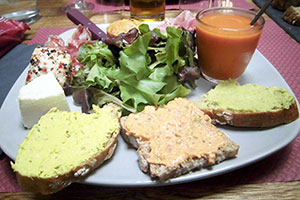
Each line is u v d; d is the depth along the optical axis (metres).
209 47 1.23
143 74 1.16
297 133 0.98
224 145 0.89
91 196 0.88
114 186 0.84
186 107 1.05
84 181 0.85
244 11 1.32
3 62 1.59
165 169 0.82
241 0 2.30
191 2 2.13
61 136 0.93
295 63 1.53
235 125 1.06
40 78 1.14
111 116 1.01
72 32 1.74
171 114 1.01
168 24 1.67
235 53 1.20
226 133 1.04
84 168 0.84
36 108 1.05
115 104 1.14
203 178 0.85
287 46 1.70
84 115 1.01
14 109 1.15
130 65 1.15
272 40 1.77
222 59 1.24
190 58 1.26
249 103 1.06
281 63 1.53
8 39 1.73
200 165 0.86
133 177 0.85
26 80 1.26
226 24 1.27
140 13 1.97
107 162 0.92
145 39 1.14
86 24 1.61
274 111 1.00
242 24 1.26
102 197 0.88
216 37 1.18
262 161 0.96
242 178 0.91
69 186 0.91
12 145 0.98
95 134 0.93
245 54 1.22
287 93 1.09
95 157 0.86
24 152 0.88
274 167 0.94
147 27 1.29
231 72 1.29
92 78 1.16
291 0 2.09
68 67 1.30
